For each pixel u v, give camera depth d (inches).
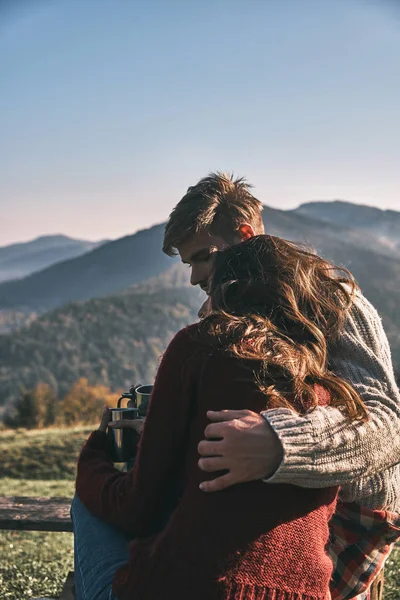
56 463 786.8
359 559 72.2
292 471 58.3
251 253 72.1
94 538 70.2
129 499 66.4
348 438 61.2
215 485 59.0
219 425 58.9
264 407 61.8
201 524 59.5
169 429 64.6
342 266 77.7
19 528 129.6
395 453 65.1
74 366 7475.4
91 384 7155.5
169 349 66.1
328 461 59.9
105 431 84.8
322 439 59.7
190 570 58.6
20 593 169.8
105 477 71.6
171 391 64.8
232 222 82.4
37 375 7249.0
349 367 70.7
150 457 65.0
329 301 70.9
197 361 64.0
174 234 82.9
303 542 60.6
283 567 59.2
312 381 65.6
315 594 60.7
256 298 68.9
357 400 64.0
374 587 96.1
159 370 66.2
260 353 63.2
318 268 73.1
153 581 59.9
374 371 70.7
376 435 63.3
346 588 72.9
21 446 848.3
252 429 58.4
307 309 70.4
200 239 82.7
